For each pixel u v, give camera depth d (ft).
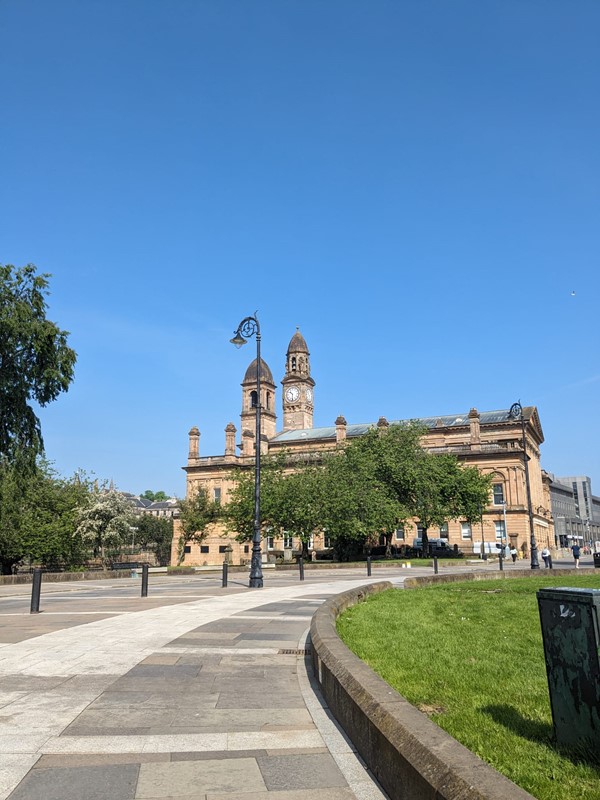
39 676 28.32
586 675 15.84
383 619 45.57
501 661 30.40
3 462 125.08
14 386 115.55
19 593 86.99
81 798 15.23
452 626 42.57
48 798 15.20
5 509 144.15
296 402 363.15
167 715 22.25
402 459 196.54
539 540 281.74
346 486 178.29
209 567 175.22
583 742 15.97
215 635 40.11
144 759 17.88
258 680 27.81
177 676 28.48
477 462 262.47
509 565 181.78
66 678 27.96
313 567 147.95
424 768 13.30
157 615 51.03
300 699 24.59
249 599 65.36
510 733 18.47
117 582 117.70
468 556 228.22
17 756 18.01
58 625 45.29
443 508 201.57
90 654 33.53
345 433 306.14
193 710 22.90
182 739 19.63
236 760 17.85
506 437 282.77
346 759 17.93
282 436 340.80
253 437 327.06
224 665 30.94
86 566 187.93
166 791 15.67
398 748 14.80
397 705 17.39
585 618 15.90
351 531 171.63
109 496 207.51
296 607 56.95
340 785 16.07
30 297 119.96
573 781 14.60
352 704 19.40
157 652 34.19
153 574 148.77
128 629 42.83
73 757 17.98
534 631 40.42
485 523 254.47
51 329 117.80
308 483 180.86
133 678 28.02
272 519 185.98
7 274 118.11
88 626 44.52
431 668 28.50
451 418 311.68
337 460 192.85
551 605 17.15
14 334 114.52
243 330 98.07
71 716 21.97
